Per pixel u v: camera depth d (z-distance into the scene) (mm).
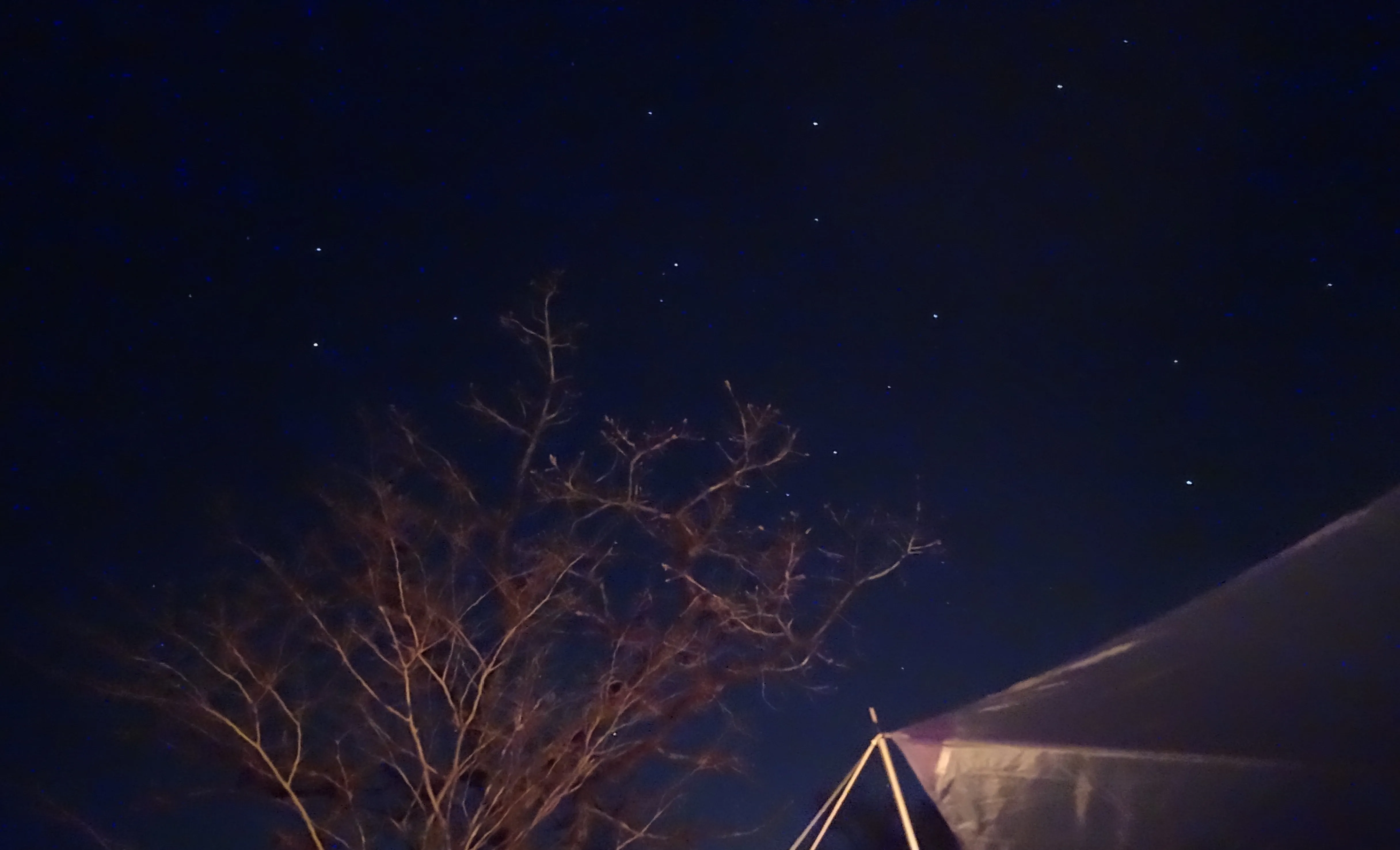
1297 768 3025
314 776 3613
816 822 3703
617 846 3725
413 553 3756
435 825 3547
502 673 3762
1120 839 3213
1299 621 3166
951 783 3543
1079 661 3521
